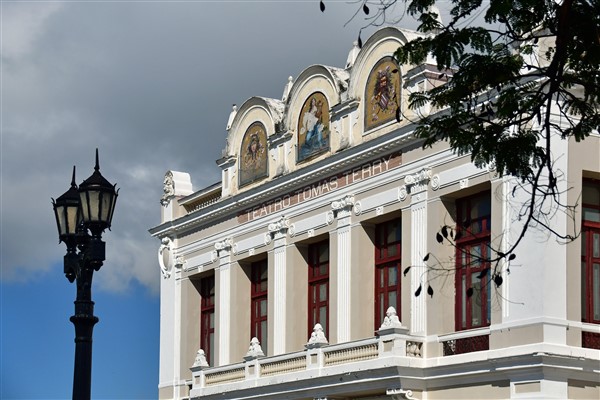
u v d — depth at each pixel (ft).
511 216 107.86
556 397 103.40
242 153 149.69
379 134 125.49
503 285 108.27
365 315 127.13
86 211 83.87
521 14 71.82
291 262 138.31
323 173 132.87
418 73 119.65
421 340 116.47
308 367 127.13
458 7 71.10
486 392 109.19
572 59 72.02
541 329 103.86
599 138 108.06
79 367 82.79
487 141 71.15
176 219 161.17
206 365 145.69
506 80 72.13
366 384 118.32
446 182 116.16
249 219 146.82
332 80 133.28
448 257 116.26
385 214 124.26
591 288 108.27
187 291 159.33
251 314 148.25
